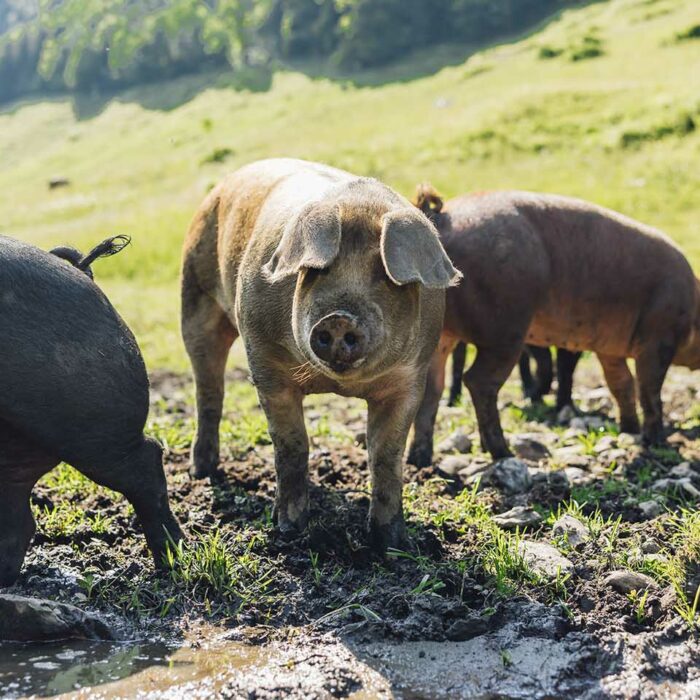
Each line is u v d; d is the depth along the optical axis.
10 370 4.42
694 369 8.97
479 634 4.64
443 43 45.69
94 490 6.27
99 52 51.34
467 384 7.18
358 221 4.39
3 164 42.50
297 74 45.31
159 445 5.04
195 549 5.16
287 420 5.38
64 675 4.29
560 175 19.78
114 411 4.66
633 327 7.97
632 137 21.42
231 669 4.34
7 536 4.97
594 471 7.03
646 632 4.68
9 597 4.64
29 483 4.98
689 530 5.43
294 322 4.45
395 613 4.80
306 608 4.87
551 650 4.50
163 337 12.33
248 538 5.46
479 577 5.12
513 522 5.81
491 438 7.18
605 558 5.27
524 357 9.89
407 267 4.11
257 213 5.62
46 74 51.22
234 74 47.44
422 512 5.89
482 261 6.96
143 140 37.34
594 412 9.36
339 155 23.09
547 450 7.50
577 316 7.73
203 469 6.55
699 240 15.09
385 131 27.66
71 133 45.16
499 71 34.06
